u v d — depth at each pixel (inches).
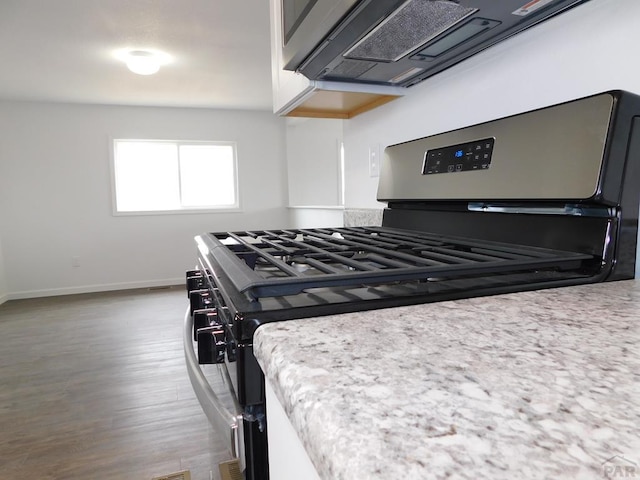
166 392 92.5
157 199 211.9
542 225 32.6
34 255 189.9
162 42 117.3
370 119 65.3
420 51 41.6
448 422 10.4
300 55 43.5
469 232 40.7
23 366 108.0
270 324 18.6
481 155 37.6
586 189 27.7
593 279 26.9
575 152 28.8
